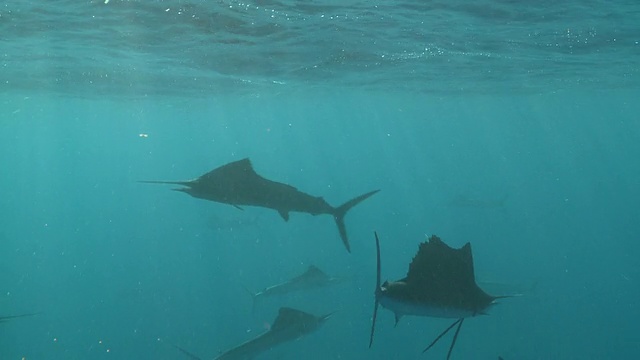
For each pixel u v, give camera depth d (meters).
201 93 36.16
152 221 66.69
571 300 29.11
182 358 20.75
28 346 23.05
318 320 10.65
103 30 16.66
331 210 7.39
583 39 18.31
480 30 16.86
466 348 21.61
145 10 14.19
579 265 37.78
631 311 27.59
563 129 91.19
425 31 17.02
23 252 49.03
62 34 17.23
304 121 71.75
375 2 13.37
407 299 4.19
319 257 37.16
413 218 61.28
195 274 34.03
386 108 53.06
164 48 19.61
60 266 40.94
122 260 41.16
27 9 14.21
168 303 28.09
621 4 13.59
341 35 17.55
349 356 20.27
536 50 20.53
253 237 45.41
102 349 22.38
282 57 21.72
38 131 76.25
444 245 4.46
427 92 38.22
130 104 43.50
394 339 22.00
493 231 51.06
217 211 42.91
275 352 18.23
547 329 24.30
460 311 4.27
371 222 58.19
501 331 23.61
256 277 32.41
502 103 47.78
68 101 40.50
